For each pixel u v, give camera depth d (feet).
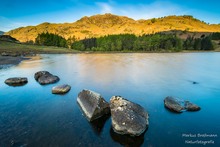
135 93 59.16
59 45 441.27
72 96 53.67
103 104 39.58
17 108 43.65
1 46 264.11
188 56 247.91
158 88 65.92
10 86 65.10
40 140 29.40
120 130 31.83
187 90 63.98
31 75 86.94
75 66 126.62
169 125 35.96
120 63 150.30
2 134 30.96
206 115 41.42
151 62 160.97
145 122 34.27
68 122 36.27
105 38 453.99
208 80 80.84
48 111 41.91
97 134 31.94
